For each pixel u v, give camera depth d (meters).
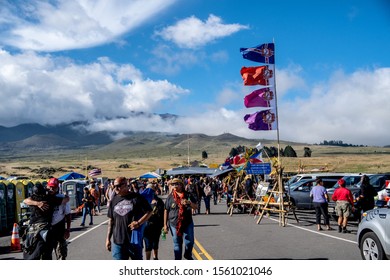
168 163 184.12
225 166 33.84
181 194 8.68
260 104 20.38
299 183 24.34
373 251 8.33
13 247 12.77
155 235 9.38
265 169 23.70
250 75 20.58
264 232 15.23
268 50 20.91
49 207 7.76
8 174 100.44
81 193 30.80
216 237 14.08
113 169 140.00
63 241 8.25
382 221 8.09
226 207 30.69
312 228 16.19
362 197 15.36
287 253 10.71
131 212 6.90
